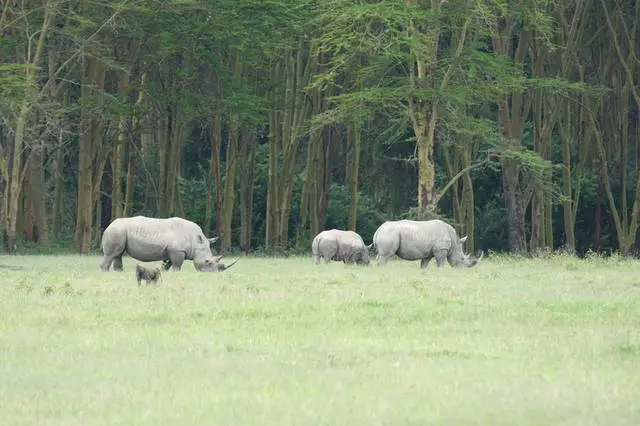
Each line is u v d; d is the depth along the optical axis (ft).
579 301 107.45
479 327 84.79
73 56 239.50
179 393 55.21
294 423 48.49
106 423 48.57
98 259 208.64
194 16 263.08
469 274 156.56
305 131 274.98
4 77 229.04
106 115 253.03
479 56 231.50
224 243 272.92
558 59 281.95
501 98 266.57
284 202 279.49
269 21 254.68
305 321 87.20
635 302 107.34
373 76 252.01
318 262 188.55
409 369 63.16
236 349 70.85
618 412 51.85
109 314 90.53
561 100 273.75
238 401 53.36
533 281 141.59
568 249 273.54
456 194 269.85
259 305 98.27
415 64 262.06
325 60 275.59
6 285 124.98
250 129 269.03
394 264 192.44
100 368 62.85
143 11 245.45
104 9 254.68
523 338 77.61
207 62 261.44
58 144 266.57
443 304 102.73
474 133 241.35
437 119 242.99
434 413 50.98
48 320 86.07
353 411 51.16
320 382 58.39
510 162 271.69
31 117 264.72
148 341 74.08
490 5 234.79
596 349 72.13
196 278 139.54
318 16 246.88
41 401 53.36
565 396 55.21
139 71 277.44
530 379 60.23
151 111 281.13
